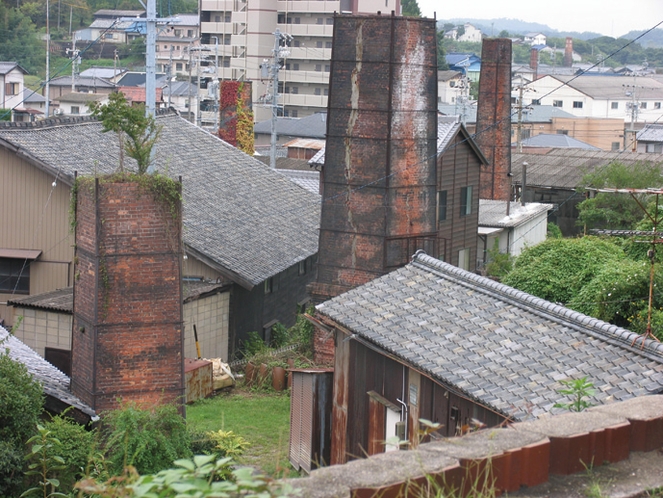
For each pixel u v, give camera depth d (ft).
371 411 45.80
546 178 154.10
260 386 73.05
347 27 72.18
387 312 45.65
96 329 44.55
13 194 78.43
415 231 73.82
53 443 36.17
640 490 16.39
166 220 45.14
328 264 74.69
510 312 42.34
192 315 75.56
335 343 49.62
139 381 45.29
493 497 15.30
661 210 75.56
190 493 14.43
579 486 16.51
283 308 93.15
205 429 58.80
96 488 14.84
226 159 106.22
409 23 71.61
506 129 130.62
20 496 33.73
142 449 37.99
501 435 16.88
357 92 72.28
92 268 44.88
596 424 17.48
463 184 108.27
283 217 98.63
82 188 45.91
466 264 111.34
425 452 16.06
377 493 14.74
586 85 284.20
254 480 13.85
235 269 78.33
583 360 36.68
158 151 96.73
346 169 73.36
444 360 39.40
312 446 50.16
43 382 45.29
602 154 161.17
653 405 18.66
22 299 72.23
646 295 61.11
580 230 151.02
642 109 283.38
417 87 72.64
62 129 84.07
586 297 62.90
